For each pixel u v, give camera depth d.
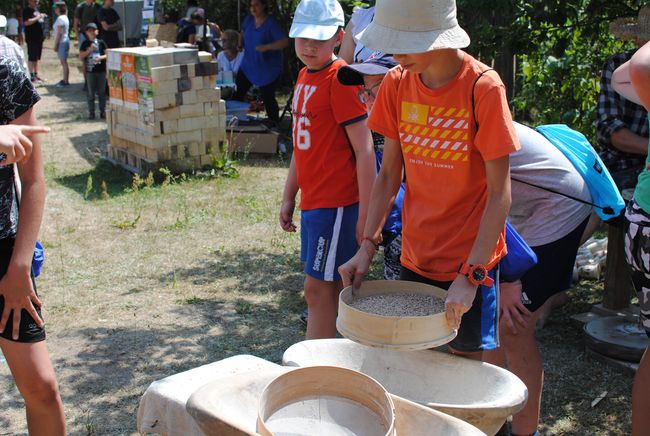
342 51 5.11
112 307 4.98
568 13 4.81
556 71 6.73
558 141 3.43
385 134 2.74
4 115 2.58
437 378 2.38
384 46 2.34
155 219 6.95
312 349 2.46
